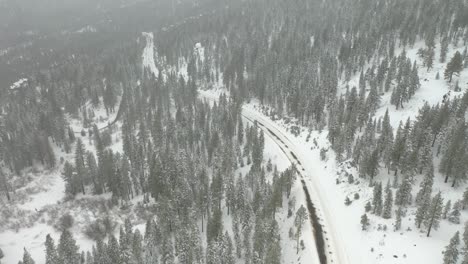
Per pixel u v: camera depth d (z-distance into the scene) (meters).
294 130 143.12
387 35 173.25
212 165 125.44
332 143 120.94
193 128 148.38
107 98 181.25
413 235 76.94
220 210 94.38
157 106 177.25
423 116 103.12
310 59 174.62
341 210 94.44
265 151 131.25
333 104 140.62
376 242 78.94
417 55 156.38
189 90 180.50
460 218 77.44
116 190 112.44
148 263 86.19
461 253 66.88
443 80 131.12
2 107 194.62
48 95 187.25
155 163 112.88
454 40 157.88
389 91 138.50
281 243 87.56
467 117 102.38
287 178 101.00
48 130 152.25
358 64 166.12
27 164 133.75
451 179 88.25
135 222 106.00
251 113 167.12
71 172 115.31
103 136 148.75
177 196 99.06
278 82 165.12
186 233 85.12
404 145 95.00
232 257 78.94
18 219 106.62
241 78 182.88
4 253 95.88
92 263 87.25
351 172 104.44
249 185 107.62
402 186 84.19
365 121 121.69
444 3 185.88
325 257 80.31
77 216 108.25
